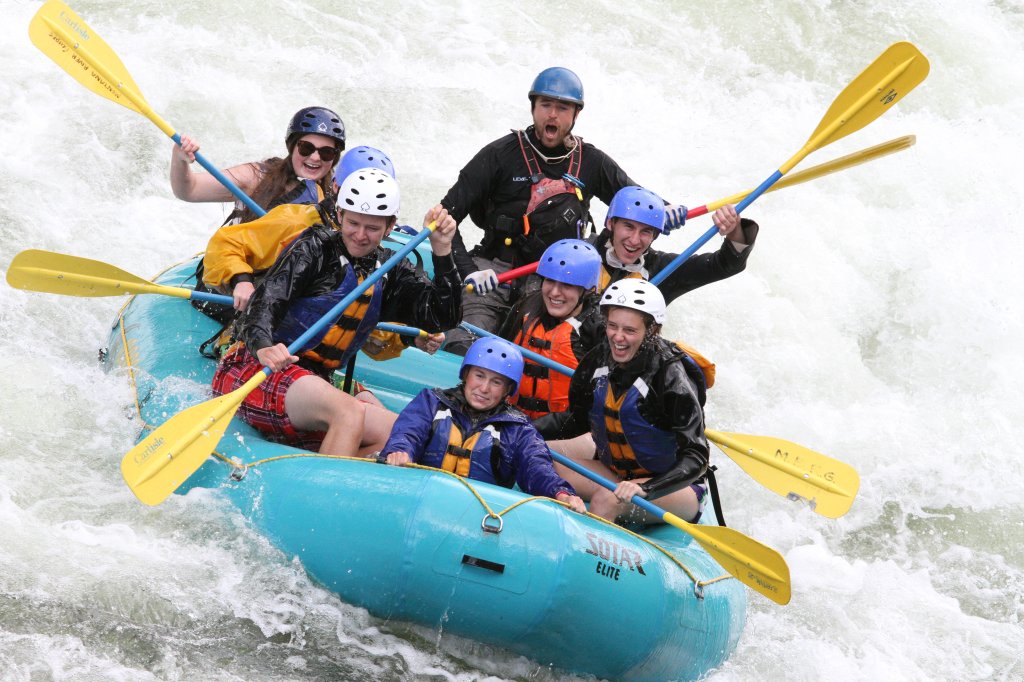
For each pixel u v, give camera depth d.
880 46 38.38
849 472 16.67
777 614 19.27
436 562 14.39
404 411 16.14
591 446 18.08
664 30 37.91
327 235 16.70
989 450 25.38
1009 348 28.08
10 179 26.17
